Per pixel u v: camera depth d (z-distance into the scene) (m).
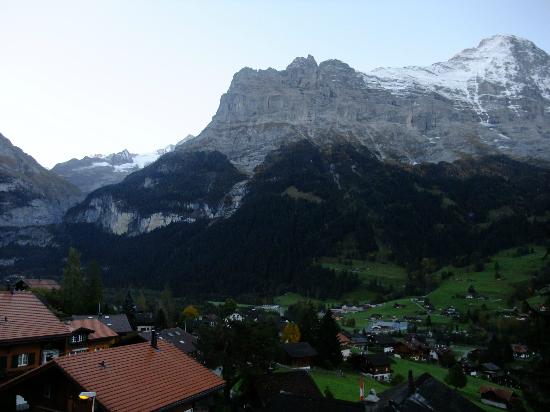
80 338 65.50
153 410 28.67
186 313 155.38
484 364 122.69
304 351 95.88
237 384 63.78
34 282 146.00
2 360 38.84
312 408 39.88
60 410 29.06
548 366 32.91
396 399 41.69
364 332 158.00
